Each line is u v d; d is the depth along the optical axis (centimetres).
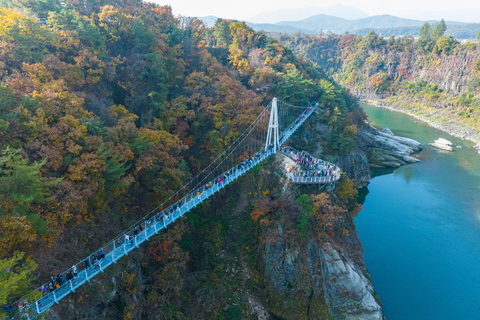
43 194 2630
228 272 4434
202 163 5397
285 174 4969
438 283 4728
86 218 3172
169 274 3766
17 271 2300
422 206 6900
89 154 3102
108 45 5697
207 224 4919
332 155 7269
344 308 4031
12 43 3981
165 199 4022
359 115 9550
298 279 4225
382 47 19662
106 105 4584
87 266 2856
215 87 6072
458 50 15375
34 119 2969
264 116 6050
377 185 7919
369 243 5606
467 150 10312
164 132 4603
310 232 4347
